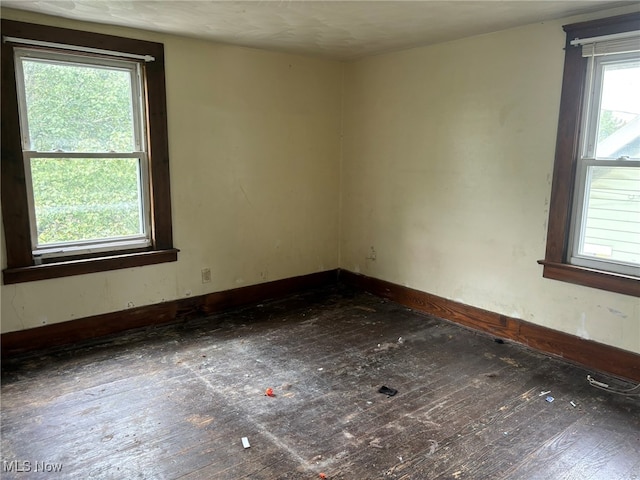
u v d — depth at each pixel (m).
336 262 4.89
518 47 3.18
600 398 2.65
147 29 3.29
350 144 4.62
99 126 3.29
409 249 4.15
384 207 4.34
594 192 2.95
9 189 2.95
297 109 4.32
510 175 3.32
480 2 2.63
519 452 2.17
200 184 3.80
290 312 4.07
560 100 2.99
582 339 3.03
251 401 2.60
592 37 2.79
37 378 2.82
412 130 3.99
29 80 2.98
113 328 3.48
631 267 2.81
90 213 3.34
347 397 2.65
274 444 2.22
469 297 3.70
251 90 3.98
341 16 2.94
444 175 3.77
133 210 3.54
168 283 3.72
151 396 2.63
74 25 3.04
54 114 3.10
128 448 2.17
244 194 4.08
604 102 2.85
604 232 2.93
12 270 3.00
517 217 3.31
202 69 3.67
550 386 2.78
